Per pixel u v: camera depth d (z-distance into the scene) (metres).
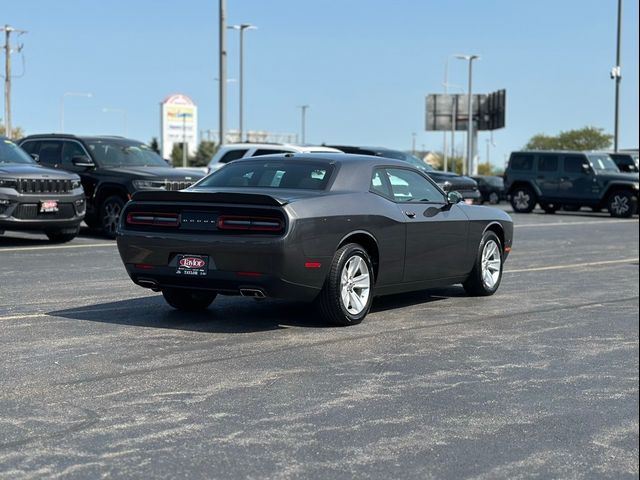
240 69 44.09
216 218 7.74
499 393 6.02
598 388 6.19
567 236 20.48
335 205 8.02
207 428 5.12
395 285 8.90
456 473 4.48
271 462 4.58
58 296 9.73
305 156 8.80
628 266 13.95
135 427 5.11
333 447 4.83
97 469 4.45
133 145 18.58
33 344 7.23
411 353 7.19
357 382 6.22
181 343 7.37
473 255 10.01
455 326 8.41
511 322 8.69
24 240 16.55
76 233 16.17
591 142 98.50
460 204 9.96
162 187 17.00
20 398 5.67
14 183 14.86
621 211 29.81
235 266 7.63
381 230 8.49
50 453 4.66
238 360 6.80
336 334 7.88
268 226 7.57
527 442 4.99
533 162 31.80
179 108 85.62
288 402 5.68
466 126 79.81
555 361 7.02
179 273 7.90
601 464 4.65
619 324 8.64
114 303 9.30
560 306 9.73
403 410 5.56
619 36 41.88
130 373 6.34
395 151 23.39
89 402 5.61
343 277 8.09
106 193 17.31
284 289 7.70
